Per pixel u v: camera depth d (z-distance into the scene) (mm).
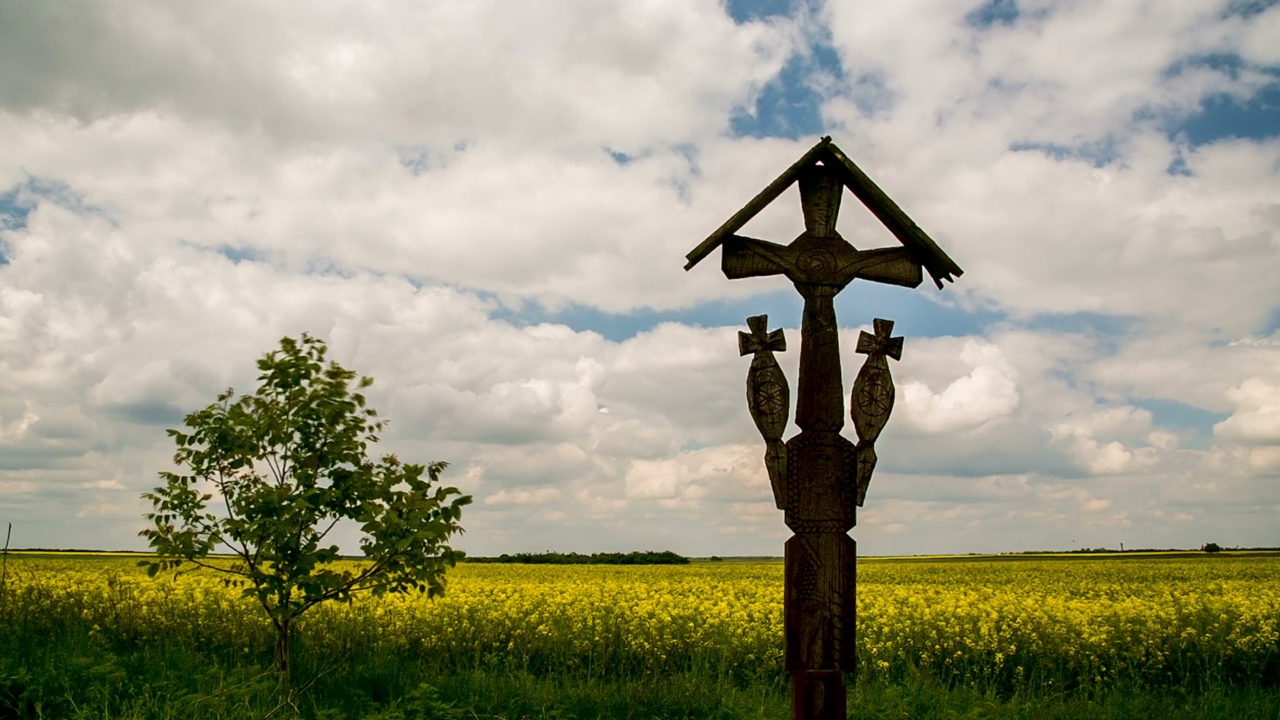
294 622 9383
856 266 5938
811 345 5801
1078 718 9477
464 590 18297
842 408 5770
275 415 8789
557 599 16031
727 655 11914
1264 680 12273
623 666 11672
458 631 13141
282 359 8992
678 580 27594
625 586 20969
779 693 10562
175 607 13695
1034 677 11938
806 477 5652
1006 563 54438
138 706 7773
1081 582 30281
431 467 8977
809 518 5617
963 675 12078
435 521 8617
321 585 8531
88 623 13086
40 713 7555
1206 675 11523
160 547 8547
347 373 9125
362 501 8781
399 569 8719
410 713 8531
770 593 19312
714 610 14750
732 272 5828
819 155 5883
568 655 12156
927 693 9969
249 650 12172
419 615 13633
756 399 5691
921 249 6020
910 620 13859
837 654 5543
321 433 8945
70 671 8906
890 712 9211
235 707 7793
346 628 12375
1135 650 11961
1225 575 34938
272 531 8383
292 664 10570
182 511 8742
